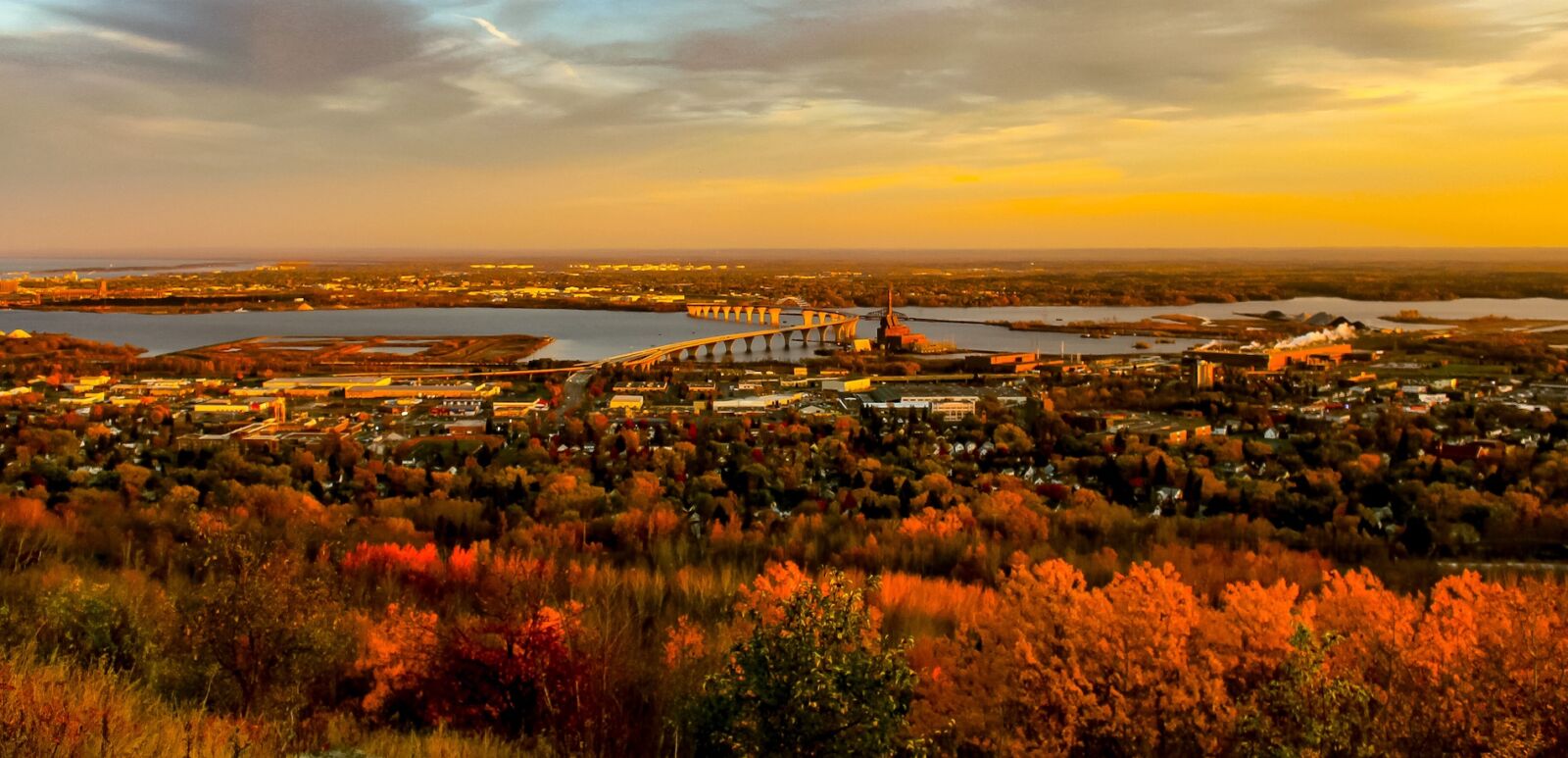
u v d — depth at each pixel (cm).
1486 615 5288
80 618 4625
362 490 12725
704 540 10275
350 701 4531
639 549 9919
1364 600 6081
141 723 2631
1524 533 10500
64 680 2858
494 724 4453
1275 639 5181
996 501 11325
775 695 2898
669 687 4562
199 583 5859
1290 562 9106
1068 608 5481
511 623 4906
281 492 11394
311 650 4300
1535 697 4297
